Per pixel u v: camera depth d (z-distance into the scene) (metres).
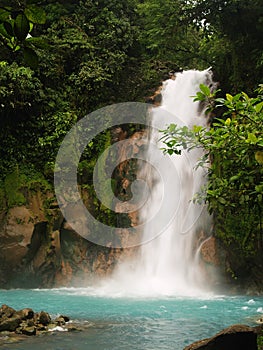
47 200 15.73
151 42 20.64
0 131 16.48
